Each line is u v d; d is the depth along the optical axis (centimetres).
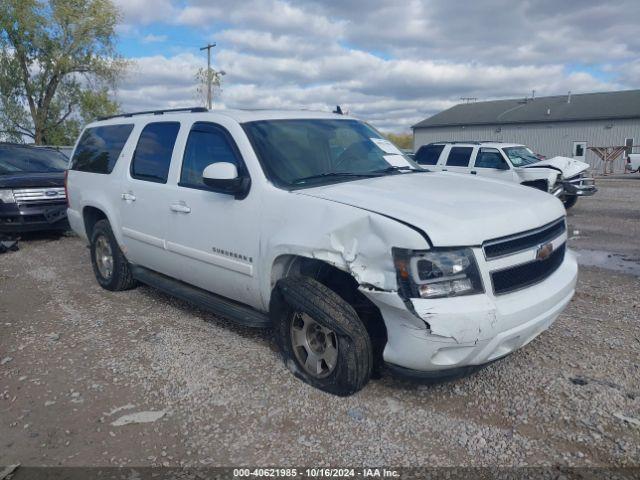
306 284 367
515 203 364
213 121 461
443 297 309
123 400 374
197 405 364
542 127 4872
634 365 401
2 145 1116
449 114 5769
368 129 518
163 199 496
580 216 1262
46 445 327
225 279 441
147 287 644
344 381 351
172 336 483
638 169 3228
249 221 405
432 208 337
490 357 329
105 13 3241
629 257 787
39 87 3278
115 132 609
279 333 395
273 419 344
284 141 434
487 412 344
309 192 379
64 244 951
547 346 437
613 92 4916
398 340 324
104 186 592
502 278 328
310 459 304
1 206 909
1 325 530
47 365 434
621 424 326
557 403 351
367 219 328
